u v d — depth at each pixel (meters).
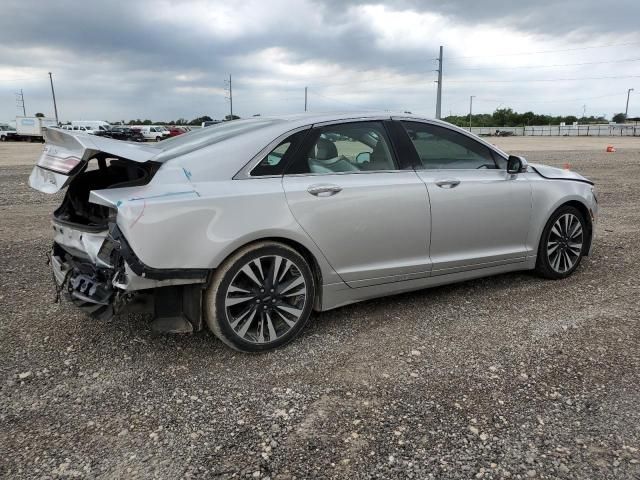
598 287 4.76
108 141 3.34
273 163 3.49
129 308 3.19
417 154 4.09
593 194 5.12
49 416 2.79
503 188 4.39
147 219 2.99
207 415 2.81
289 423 2.73
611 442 2.54
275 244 3.41
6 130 57.06
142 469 2.39
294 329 3.58
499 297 4.52
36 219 7.99
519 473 2.34
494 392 2.99
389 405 2.88
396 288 4.02
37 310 4.23
